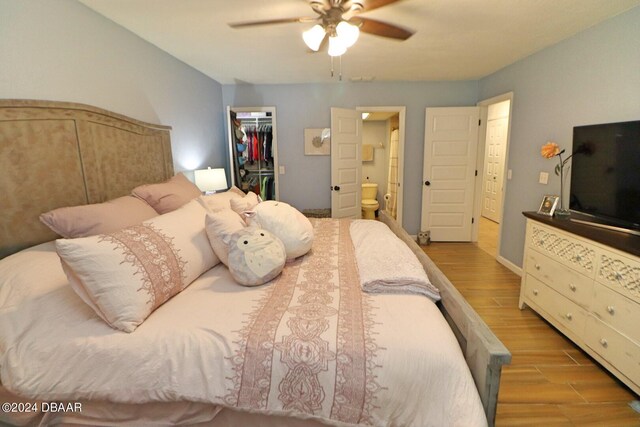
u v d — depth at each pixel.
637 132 1.90
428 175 4.62
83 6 2.03
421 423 1.09
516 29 2.53
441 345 1.13
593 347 1.96
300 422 1.20
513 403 1.72
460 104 4.52
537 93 3.12
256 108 4.54
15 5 1.61
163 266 1.39
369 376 1.10
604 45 2.34
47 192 1.74
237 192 2.79
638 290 1.65
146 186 2.12
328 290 1.52
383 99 4.55
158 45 2.84
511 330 2.40
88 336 1.18
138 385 1.15
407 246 2.08
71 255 1.19
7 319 1.23
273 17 2.29
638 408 1.67
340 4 1.81
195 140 3.67
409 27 2.48
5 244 1.56
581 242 2.03
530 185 3.26
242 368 1.14
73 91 1.97
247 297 1.46
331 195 4.59
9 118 1.55
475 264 3.81
